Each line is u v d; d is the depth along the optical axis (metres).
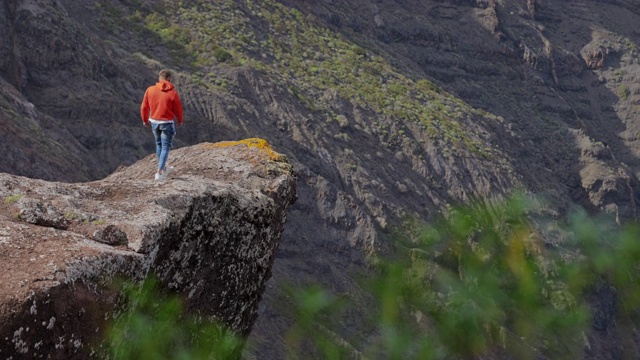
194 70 136.38
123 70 120.94
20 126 84.62
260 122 130.88
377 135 146.38
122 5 143.88
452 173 146.00
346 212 117.44
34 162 80.50
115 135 107.88
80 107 107.31
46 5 114.06
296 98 141.75
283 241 106.19
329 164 129.62
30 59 107.75
